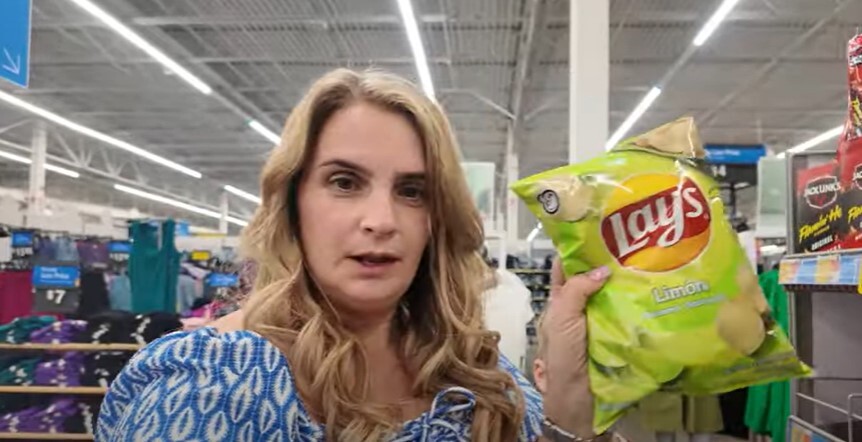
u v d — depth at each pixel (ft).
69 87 34.04
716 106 39.24
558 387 3.82
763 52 29.58
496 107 36.78
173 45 27.66
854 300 5.71
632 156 3.87
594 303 3.76
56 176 57.26
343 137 2.80
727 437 14.24
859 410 5.57
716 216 3.75
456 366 3.14
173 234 16.55
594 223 3.74
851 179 4.46
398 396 3.07
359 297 2.77
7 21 8.66
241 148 50.03
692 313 3.57
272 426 2.45
